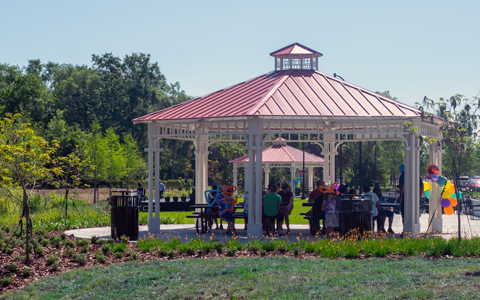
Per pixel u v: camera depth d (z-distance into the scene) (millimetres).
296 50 15258
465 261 8500
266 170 37500
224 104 13258
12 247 11336
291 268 8227
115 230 12609
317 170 61562
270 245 10453
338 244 10023
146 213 20047
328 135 17781
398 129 15836
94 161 34156
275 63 15633
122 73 64312
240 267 8461
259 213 12188
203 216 13383
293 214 20562
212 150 55594
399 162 47250
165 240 12039
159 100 61500
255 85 14414
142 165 42625
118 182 39500
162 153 60281
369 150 50844
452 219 17547
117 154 36500
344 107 12875
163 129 14109
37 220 15703
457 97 10422
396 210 21562
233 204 13211
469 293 6047
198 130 15547
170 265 9078
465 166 40375
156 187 13711
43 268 9578
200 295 6930
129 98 59312
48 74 70438
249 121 12242
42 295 7664
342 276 7418
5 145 10109
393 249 9672
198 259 9602
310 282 7125
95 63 63844
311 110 12391
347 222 11656
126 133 57656
